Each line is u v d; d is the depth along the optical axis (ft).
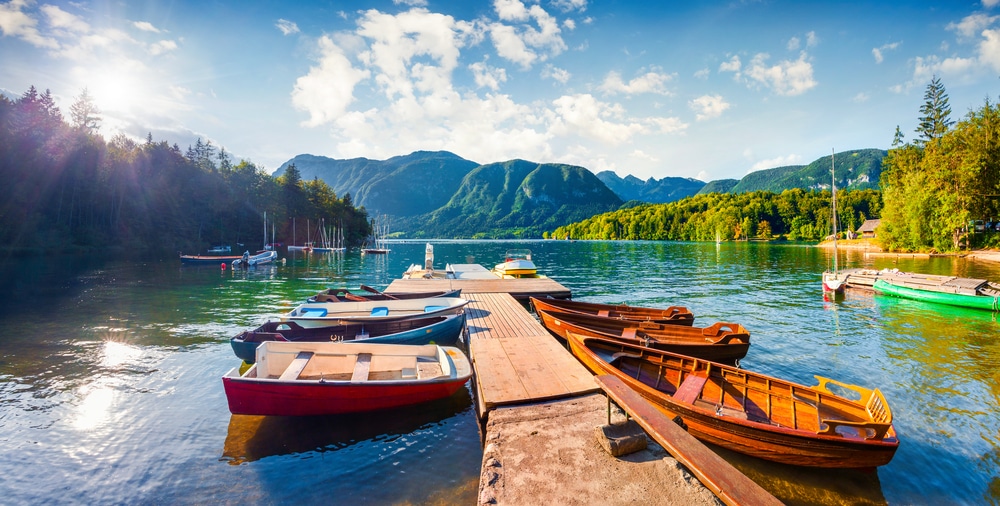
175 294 90.17
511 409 24.73
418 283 85.40
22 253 185.26
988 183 172.35
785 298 83.20
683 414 26.04
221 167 320.29
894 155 242.37
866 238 287.89
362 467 24.41
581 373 30.76
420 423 29.86
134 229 238.68
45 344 48.88
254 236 307.78
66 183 213.05
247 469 24.14
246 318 64.59
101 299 81.92
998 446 26.45
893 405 32.27
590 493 16.51
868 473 23.48
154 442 26.89
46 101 226.17
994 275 111.14
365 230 447.01
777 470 23.76
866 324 59.26
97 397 33.71
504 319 50.88
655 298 84.84
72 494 21.83
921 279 82.79
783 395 27.12
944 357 43.86
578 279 119.75
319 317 43.47
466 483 22.84
